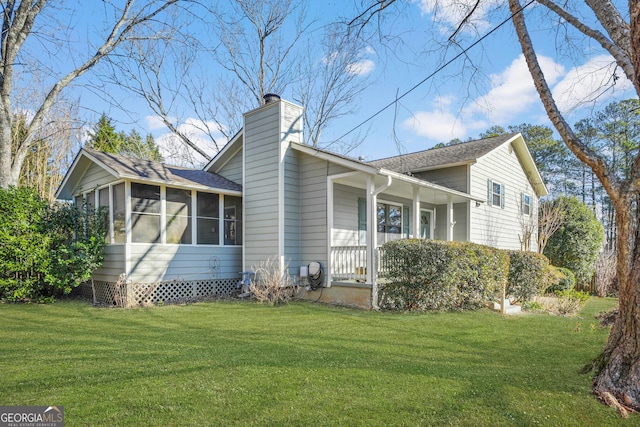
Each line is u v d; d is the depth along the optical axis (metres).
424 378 3.54
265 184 10.02
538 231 16.11
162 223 9.26
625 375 3.08
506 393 3.15
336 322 6.54
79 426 2.57
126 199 8.70
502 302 8.30
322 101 19.77
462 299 8.12
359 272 8.99
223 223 10.52
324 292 9.20
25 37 10.59
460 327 6.27
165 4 11.27
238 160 11.60
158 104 18.11
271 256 9.72
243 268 10.39
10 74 10.47
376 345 4.92
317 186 9.64
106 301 9.19
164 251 9.24
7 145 10.38
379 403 2.96
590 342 5.31
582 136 20.09
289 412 2.80
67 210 9.38
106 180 9.45
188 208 9.80
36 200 9.00
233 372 3.69
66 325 6.20
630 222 3.32
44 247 8.71
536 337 5.62
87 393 3.14
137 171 9.07
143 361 4.08
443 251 7.83
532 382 3.42
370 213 8.49
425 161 13.93
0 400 2.99
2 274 8.65
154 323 6.40
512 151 15.84
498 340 5.38
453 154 13.97
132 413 2.77
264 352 4.48
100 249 8.95
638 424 2.62
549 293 11.91
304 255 9.83
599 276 14.25
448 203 11.55
